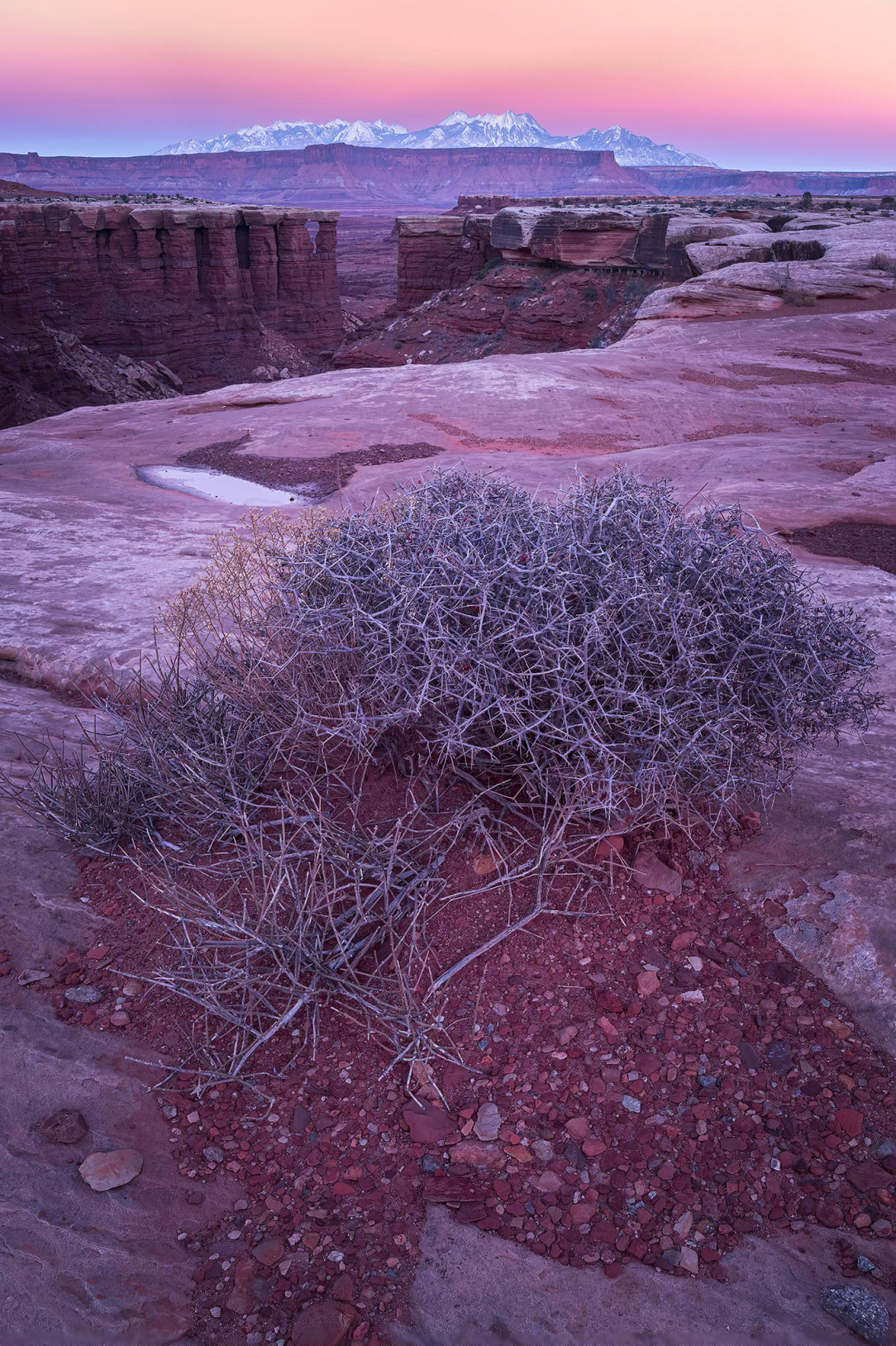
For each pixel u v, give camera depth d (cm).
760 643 346
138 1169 265
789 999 311
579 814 367
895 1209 244
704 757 330
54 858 395
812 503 1059
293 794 399
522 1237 246
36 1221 245
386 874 337
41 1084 288
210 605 523
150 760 415
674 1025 304
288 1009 313
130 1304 229
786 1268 233
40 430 1900
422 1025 289
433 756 383
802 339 2625
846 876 350
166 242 8112
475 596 329
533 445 1627
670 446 1495
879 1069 283
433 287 6931
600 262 5025
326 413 1864
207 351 8656
